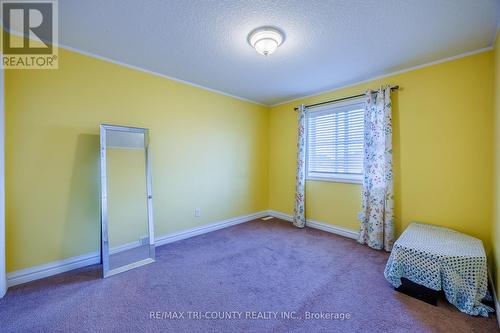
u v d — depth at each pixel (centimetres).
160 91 295
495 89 204
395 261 200
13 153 200
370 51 231
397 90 280
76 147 232
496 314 166
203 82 324
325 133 362
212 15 176
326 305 180
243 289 201
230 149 383
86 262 240
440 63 248
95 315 166
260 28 193
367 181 297
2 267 185
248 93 373
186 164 326
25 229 206
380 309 175
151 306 177
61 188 224
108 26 191
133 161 265
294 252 278
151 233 267
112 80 255
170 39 212
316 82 320
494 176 207
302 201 378
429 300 182
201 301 184
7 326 154
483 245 212
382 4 163
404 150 275
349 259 259
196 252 278
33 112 208
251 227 378
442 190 249
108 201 245
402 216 279
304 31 197
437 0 158
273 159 445
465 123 234
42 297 186
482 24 185
